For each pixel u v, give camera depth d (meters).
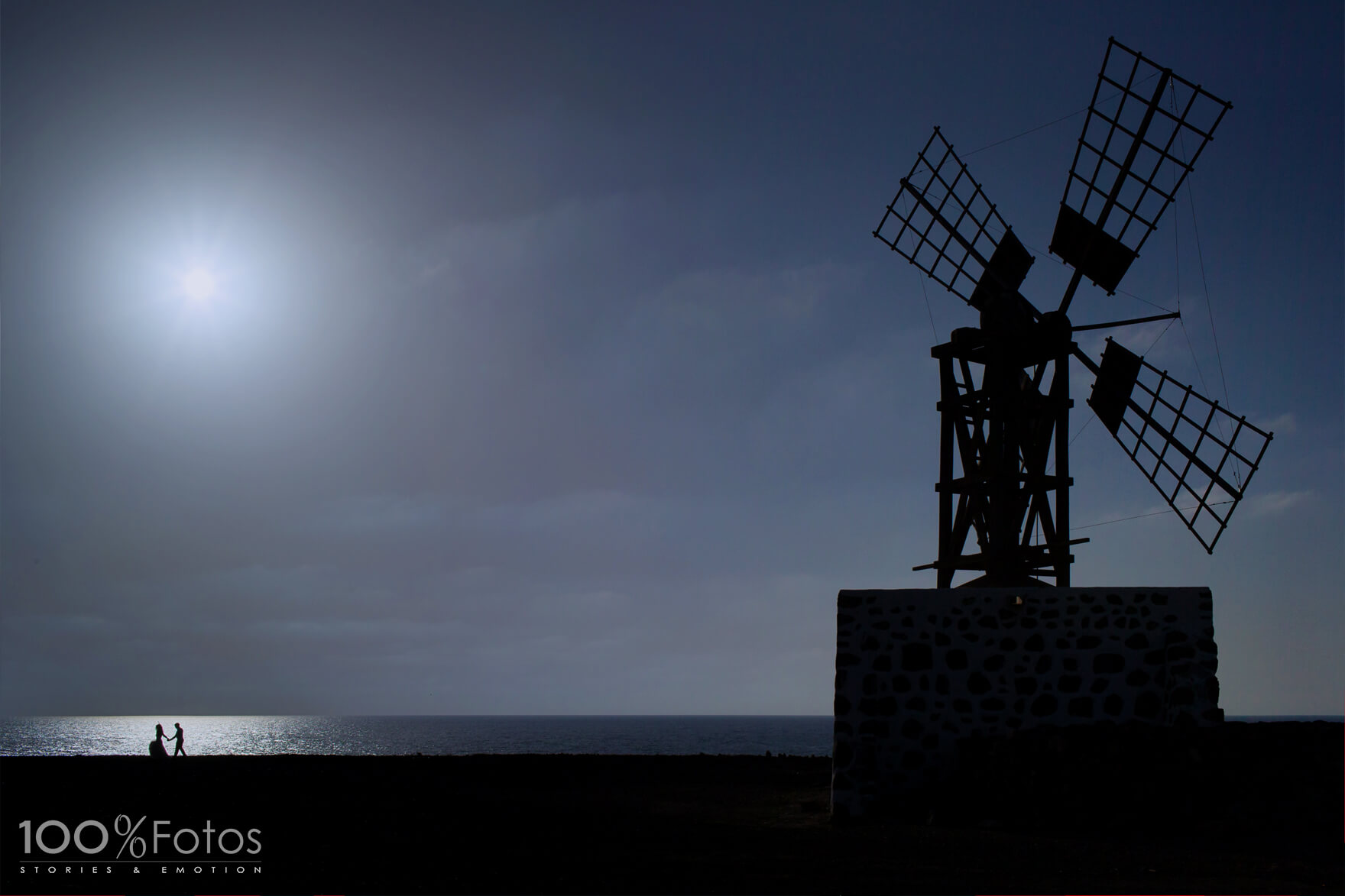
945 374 22.30
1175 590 17.42
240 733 160.38
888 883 11.66
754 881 11.70
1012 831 15.34
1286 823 14.18
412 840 13.94
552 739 127.94
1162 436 21.97
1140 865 12.62
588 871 12.17
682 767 26.33
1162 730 16.08
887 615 18.28
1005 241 23.30
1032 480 20.95
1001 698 17.56
